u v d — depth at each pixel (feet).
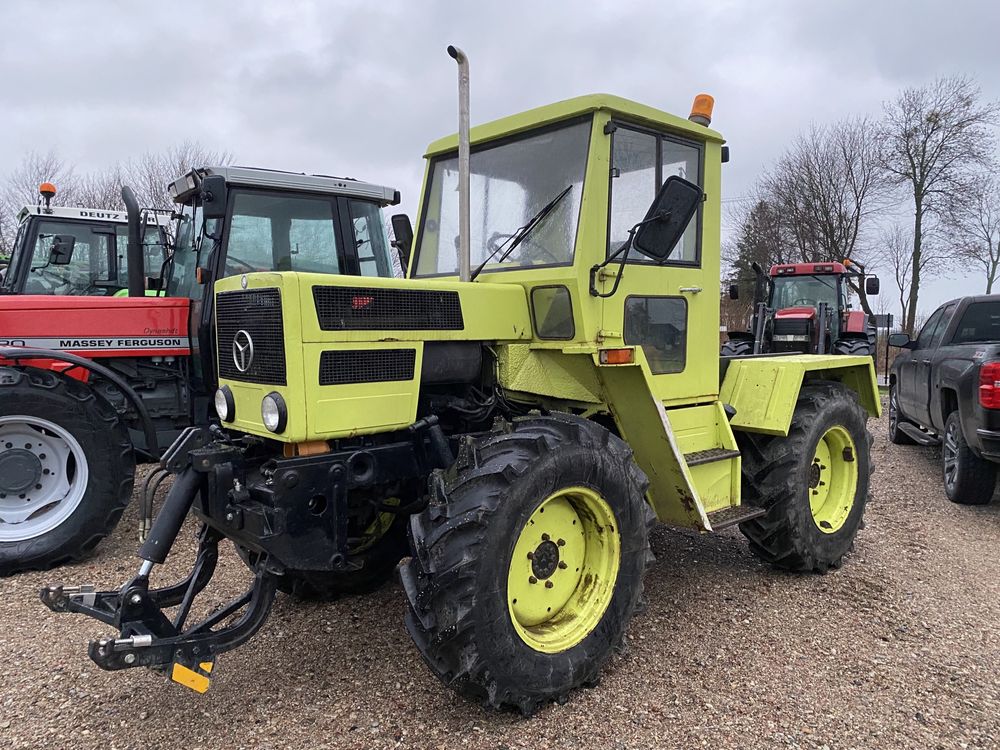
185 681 8.55
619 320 10.94
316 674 10.21
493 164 11.91
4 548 14.69
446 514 8.75
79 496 15.53
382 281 9.77
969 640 11.22
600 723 8.95
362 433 9.52
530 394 11.48
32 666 10.61
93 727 9.00
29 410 14.92
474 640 8.40
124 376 19.12
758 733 8.75
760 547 13.93
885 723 8.97
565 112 10.62
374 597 12.90
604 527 10.00
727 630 11.54
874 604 12.59
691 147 12.16
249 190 19.21
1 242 67.82
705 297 12.57
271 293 9.07
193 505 10.28
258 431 9.53
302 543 9.10
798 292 42.57
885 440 29.09
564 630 9.60
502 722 8.96
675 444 11.07
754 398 13.50
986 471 18.71
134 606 8.72
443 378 10.70
